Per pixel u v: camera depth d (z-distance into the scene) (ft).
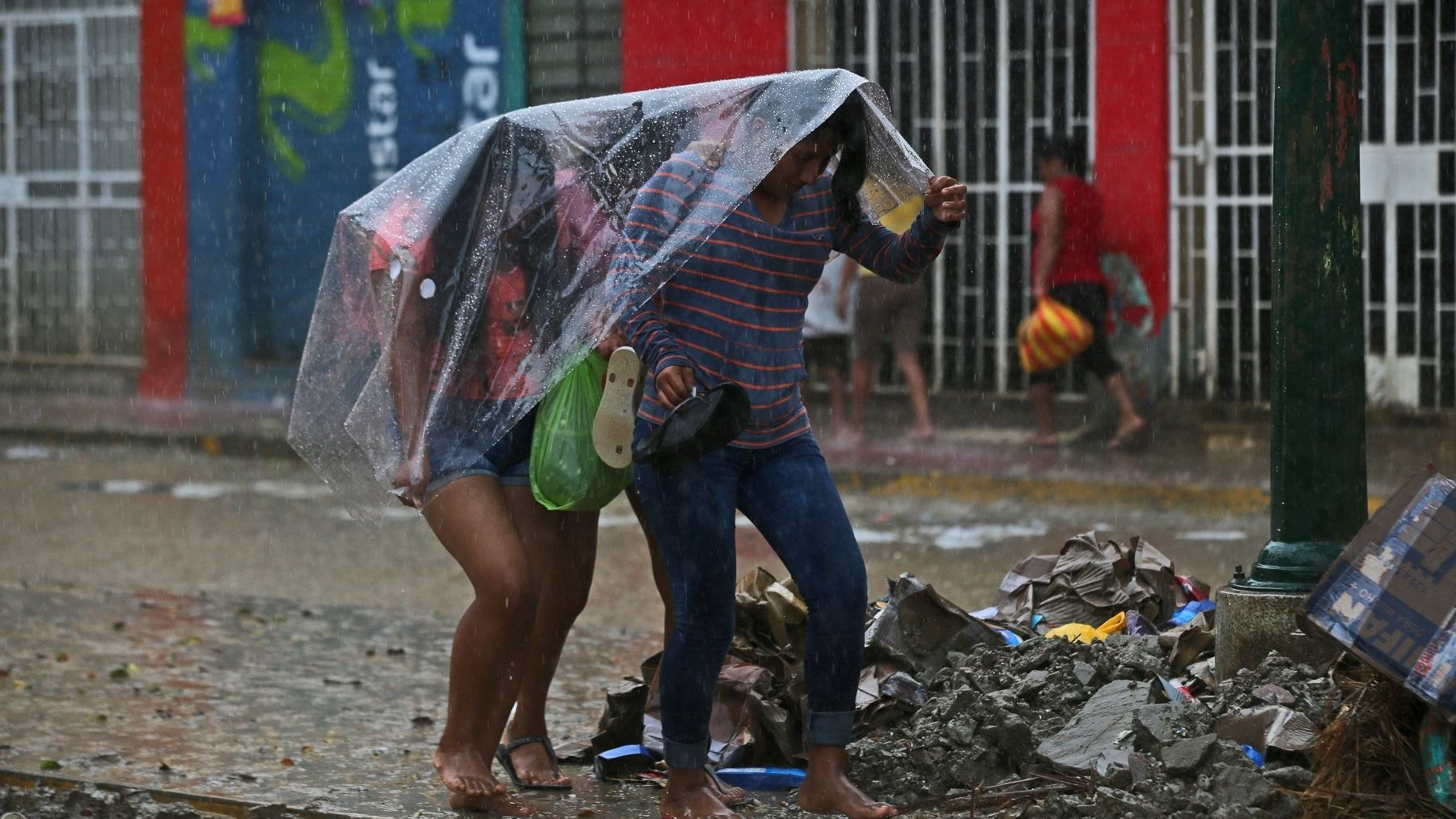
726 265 32.19
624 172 34.27
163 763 40.14
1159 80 112.88
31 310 154.71
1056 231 100.53
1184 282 113.19
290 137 142.31
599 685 49.65
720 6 126.00
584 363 35.32
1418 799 30.25
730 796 35.14
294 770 39.81
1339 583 31.12
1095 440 104.63
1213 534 78.48
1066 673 36.99
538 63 134.41
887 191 34.81
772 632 40.42
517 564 34.53
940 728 35.40
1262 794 30.73
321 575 71.15
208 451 118.42
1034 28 117.60
